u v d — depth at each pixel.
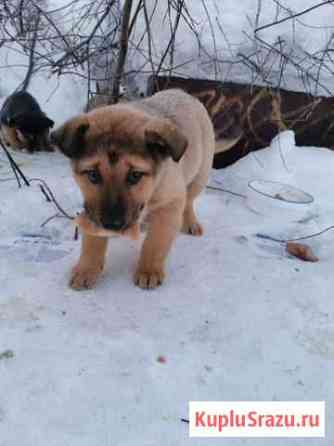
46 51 1.10
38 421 0.41
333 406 0.45
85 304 0.56
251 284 0.61
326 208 0.85
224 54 1.00
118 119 0.52
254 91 0.96
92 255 0.59
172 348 0.50
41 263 0.63
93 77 1.08
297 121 0.99
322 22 1.01
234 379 0.47
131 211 0.51
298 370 0.49
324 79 1.01
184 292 0.59
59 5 1.09
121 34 0.92
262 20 1.00
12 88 1.17
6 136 1.05
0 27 1.00
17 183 0.83
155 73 0.93
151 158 0.51
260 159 0.95
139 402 0.44
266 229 0.76
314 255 0.71
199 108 0.71
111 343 0.50
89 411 0.42
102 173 0.50
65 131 0.51
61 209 0.74
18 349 0.48
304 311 0.57
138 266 0.61
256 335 0.53
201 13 1.01
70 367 0.47
